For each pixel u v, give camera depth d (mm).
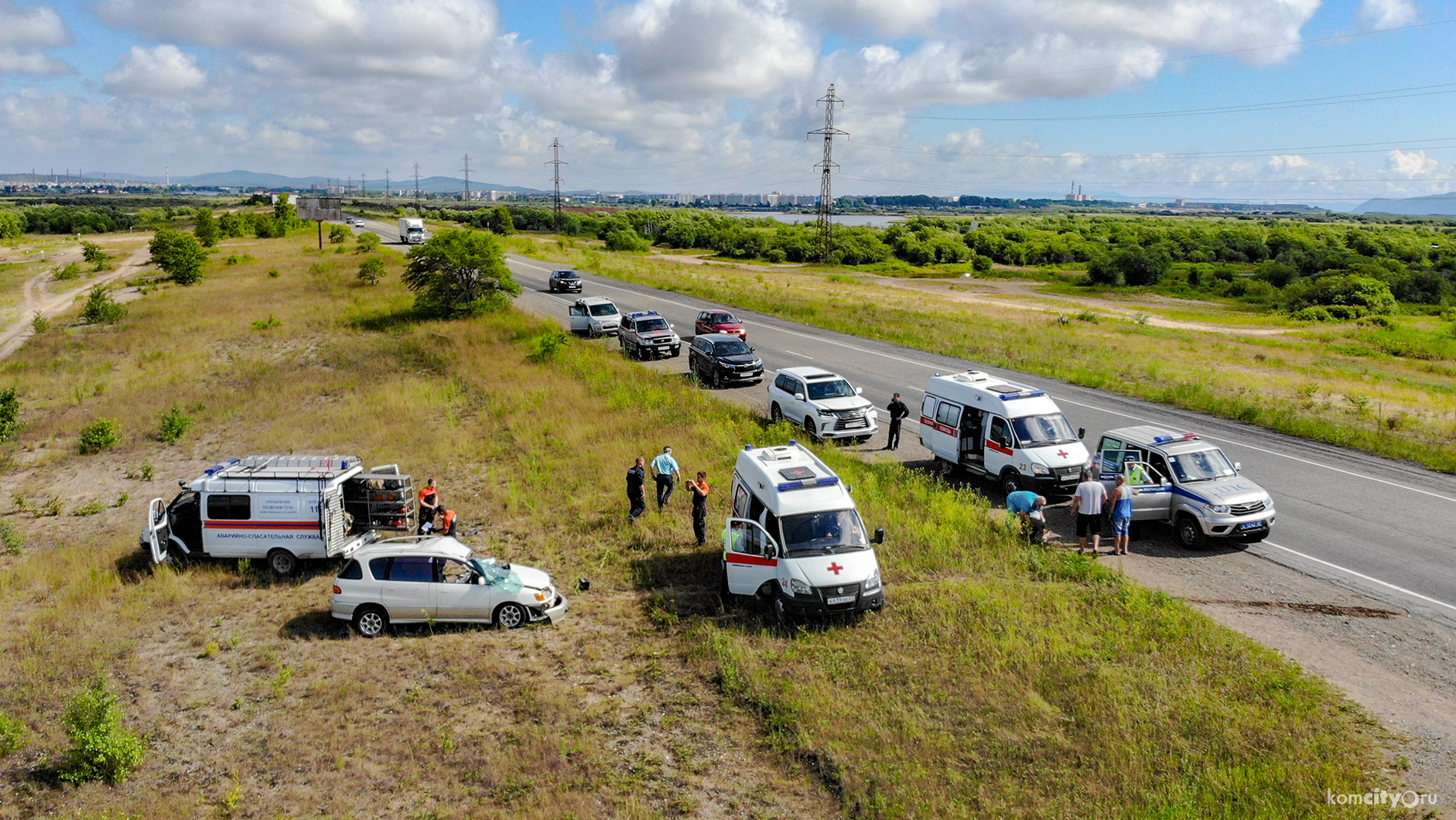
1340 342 51281
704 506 16891
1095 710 10281
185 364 37781
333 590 14945
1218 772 8984
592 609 14422
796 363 34156
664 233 161875
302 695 11914
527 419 26938
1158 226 196375
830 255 118750
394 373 34719
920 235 146750
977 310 59031
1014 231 172375
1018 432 18641
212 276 70000
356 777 9789
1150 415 25594
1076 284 98125
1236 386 30312
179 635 14031
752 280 75812
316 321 46875
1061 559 15086
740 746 10180
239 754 10445
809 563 13188
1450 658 11570
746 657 12086
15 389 31062
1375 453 21625
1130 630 12219
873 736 10039
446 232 49656
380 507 18375
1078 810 8641
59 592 15773
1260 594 13812
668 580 15461
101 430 26234
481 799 9352
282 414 29547
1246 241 142375
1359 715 10094
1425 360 45750
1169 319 66438
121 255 94938
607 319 42031
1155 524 17344
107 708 10367
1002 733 9945
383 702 11570
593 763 9812
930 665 11586
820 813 8906
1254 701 10375
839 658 11953
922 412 21641
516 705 11281
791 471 14672
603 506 19281
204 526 16656
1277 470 20312
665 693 11453
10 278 73562
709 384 31500
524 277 67750
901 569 15094
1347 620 12812
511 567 14562
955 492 18922
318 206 91125
